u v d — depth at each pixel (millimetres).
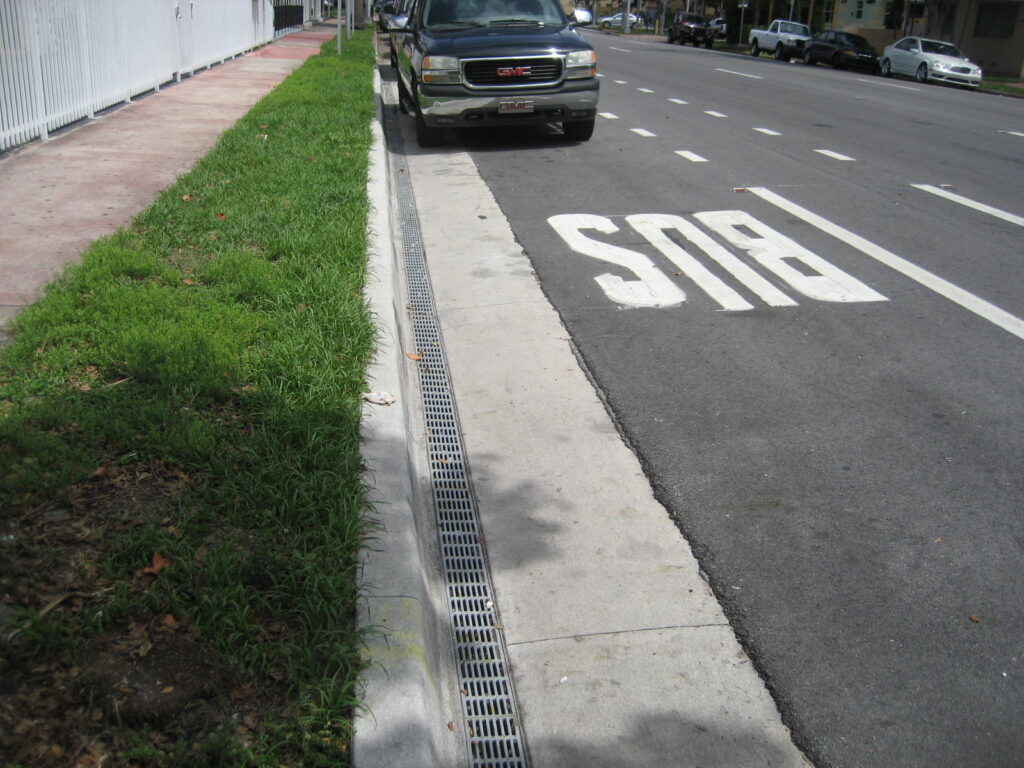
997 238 8367
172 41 16562
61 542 3291
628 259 7684
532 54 11961
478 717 3096
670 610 3576
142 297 5285
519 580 3760
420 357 5824
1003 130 15656
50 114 10898
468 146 12797
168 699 2652
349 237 6758
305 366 4656
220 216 7297
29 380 4340
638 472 4520
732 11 58219
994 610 3551
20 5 9992
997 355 5805
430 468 4578
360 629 2965
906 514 4145
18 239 6664
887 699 3133
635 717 3074
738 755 2920
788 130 14555
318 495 3613
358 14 42344
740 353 5816
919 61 30562
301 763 2498
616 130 14141
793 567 3805
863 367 5613
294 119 12047
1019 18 36656
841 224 8766
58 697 2635
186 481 3699
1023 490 4332
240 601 3041
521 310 6574
